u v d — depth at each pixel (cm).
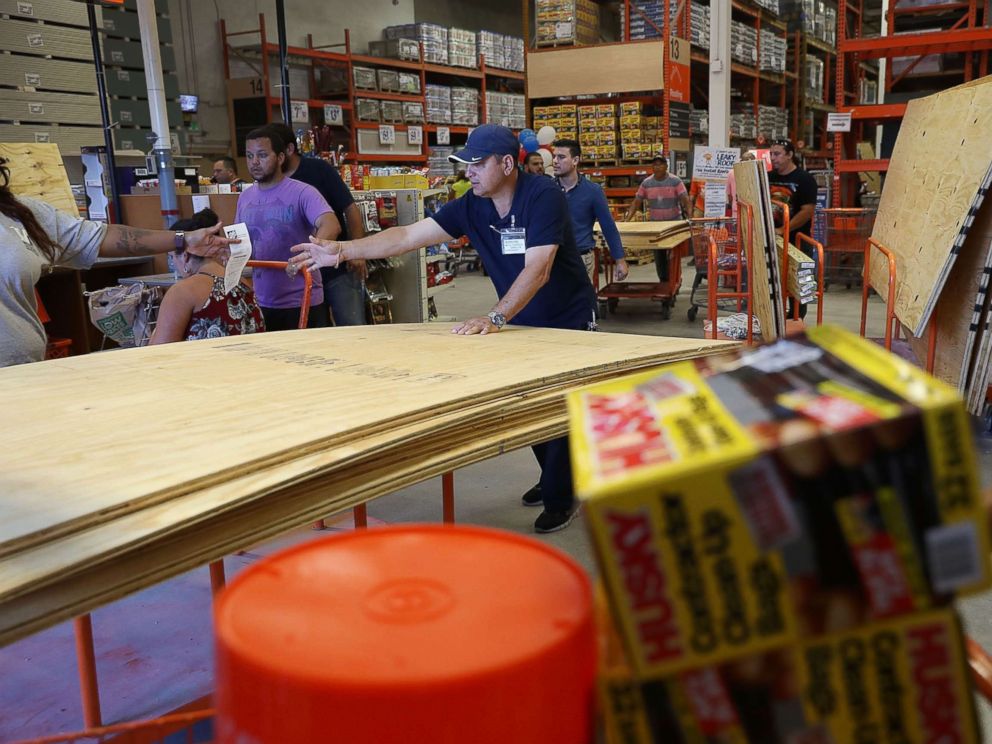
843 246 970
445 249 706
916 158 481
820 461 48
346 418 148
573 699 52
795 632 49
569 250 323
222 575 235
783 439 48
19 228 285
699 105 1536
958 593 49
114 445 140
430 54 1546
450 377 184
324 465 130
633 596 49
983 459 374
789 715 52
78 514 108
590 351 217
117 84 898
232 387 184
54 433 150
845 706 51
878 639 51
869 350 59
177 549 113
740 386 61
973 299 365
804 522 48
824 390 55
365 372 196
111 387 189
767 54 1493
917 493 48
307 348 237
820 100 1789
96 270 683
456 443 157
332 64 1438
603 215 700
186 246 317
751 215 470
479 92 1669
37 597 98
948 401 47
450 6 1844
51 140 825
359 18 1605
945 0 1004
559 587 58
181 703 219
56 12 816
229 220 593
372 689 46
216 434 143
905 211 470
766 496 48
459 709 46
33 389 189
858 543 48
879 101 1128
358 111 1405
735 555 49
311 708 47
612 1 1338
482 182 297
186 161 1059
